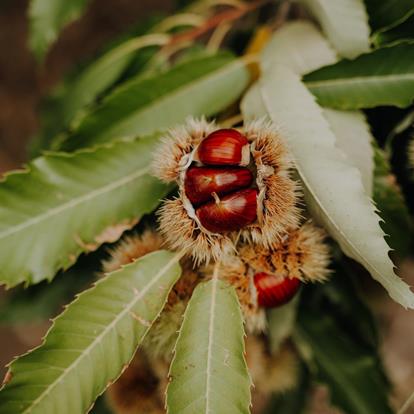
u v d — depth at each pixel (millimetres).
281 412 601
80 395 389
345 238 393
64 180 433
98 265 542
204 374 387
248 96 430
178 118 460
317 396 861
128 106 460
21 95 981
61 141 462
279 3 526
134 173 438
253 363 463
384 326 736
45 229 428
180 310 416
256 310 423
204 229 401
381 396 511
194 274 423
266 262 412
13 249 423
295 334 520
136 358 485
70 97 546
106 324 398
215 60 464
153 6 928
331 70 429
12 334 971
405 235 450
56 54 968
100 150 436
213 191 395
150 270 408
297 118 411
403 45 417
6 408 384
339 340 520
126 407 482
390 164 472
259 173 396
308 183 401
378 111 458
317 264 418
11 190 427
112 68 526
